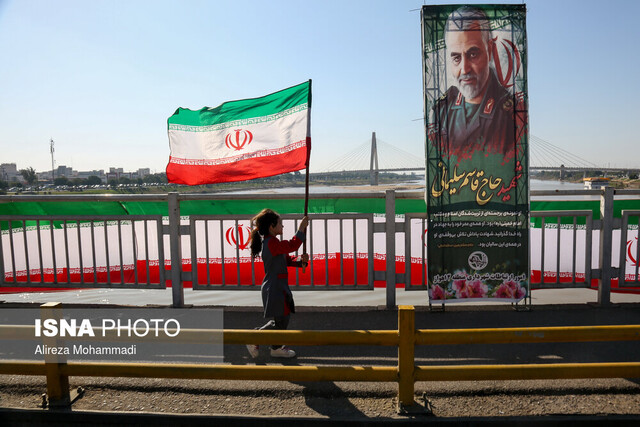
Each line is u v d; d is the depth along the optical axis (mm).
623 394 3385
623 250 5395
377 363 3928
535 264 5879
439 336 3121
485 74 5035
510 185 5117
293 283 6020
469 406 3234
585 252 5395
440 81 5055
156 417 3135
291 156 5141
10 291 6516
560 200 5777
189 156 5477
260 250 4277
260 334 3164
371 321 4977
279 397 3420
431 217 5141
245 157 5316
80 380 3666
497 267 5184
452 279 5188
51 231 5738
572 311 5211
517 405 3242
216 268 5957
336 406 3281
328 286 5488
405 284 5484
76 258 6102
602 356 3980
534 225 5836
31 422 3234
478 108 5062
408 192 5320
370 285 5461
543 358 3959
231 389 3500
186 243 6059
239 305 6156
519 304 5531
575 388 3428
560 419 3018
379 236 5934
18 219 5770
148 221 6074
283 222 5723
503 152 5094
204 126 5473
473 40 5023
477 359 3961
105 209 6074
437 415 3119
